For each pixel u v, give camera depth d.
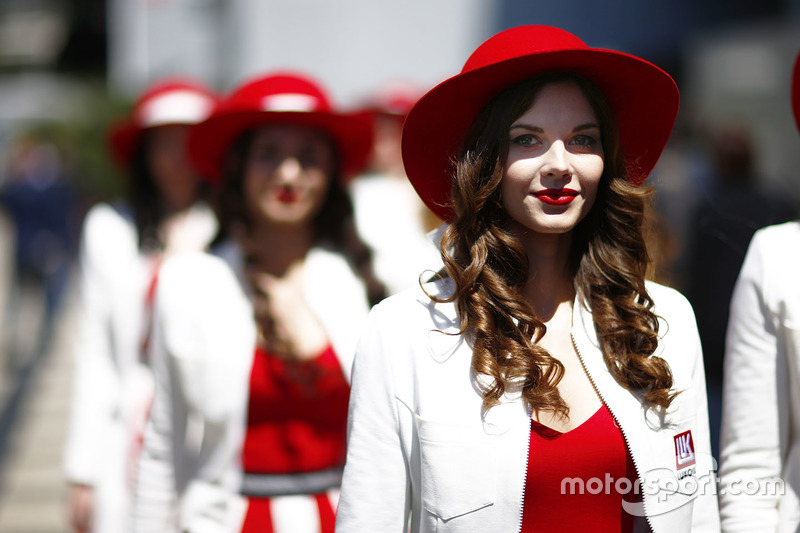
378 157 7.95
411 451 2.90
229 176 4.63
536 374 2.80
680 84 16.08
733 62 13.95
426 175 3.22
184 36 22.67
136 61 23.30
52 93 44.41
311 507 4.14
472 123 3.07
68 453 5.46
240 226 4.56
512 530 2.76
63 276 16.22
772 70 13.34
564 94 2.89
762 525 3.23
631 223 3.10
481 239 2.96
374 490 2.91
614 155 3.04
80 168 24.72
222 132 4.63
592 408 2.88
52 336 16.00
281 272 4.54
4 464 9.56
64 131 25.44
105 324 5.60
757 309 3.32
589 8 16.16
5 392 12.55
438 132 3.13
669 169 7.82
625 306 2.99
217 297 4.19
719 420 6.08
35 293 15.97
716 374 6.11
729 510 3.31
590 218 3.12
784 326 3.23
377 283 4.82
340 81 15.95
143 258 5.75
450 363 2.87
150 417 4.23
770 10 15.36
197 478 4.15
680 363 2.98
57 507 8.36
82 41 45.66
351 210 4.84
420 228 6.66
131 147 6.37
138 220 5.97
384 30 15.88
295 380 4.16
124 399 5.23
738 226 5.68
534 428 2.81
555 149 2.86
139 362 5.26
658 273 3.65
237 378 4.13
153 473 4.16
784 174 11.62
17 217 15.67
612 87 3.05
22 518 8.06
